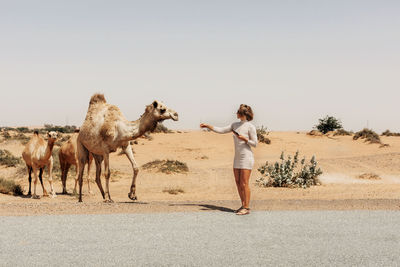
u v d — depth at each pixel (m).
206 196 14.10
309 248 5.52
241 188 7.93
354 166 26.27
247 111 7.83
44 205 8.98
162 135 49.09
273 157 35.28
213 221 7.18
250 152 7.91
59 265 4.72
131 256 5.08
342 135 53.25
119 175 21.56
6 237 5.99
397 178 20.69
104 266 4.69
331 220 7.40
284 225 6.92
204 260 4.94
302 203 9.55
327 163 27.95
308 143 44.62
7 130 62.59
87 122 10.99
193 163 32.75
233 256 5.11
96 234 6.18
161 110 10.32
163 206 8.88
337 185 16.86
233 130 7.94
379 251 5.42
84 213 8.05
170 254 5.17
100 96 11.19
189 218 7.44
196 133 53.06
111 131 10.58
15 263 4.79
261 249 5.43
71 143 14.98
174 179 20.97
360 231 6.55
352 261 4.98
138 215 7.73
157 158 35.16
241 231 6.43
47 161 13.96
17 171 20.67
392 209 8.81
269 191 14.12
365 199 10.44
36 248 5.42
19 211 8.24
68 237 6.00
